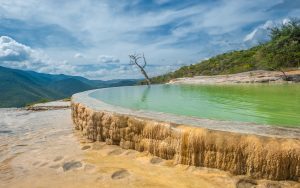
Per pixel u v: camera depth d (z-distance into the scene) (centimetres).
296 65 2509
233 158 413
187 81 2300
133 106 766
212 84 1872
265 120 572
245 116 624
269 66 2497
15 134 820
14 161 561
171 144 481
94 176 460
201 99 996
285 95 1066
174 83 2322
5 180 472
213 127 455
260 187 379
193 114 655
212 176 419
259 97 1025
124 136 565
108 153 553
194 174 432
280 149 384
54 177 472
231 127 454
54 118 1089
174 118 534
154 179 432
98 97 974
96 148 588
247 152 404
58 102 1811
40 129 867
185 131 461
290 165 380
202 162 442
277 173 385
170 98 1026
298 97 1002
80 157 547
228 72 2888
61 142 666
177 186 406
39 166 525
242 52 3728
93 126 639
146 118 533
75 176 469
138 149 540
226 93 1192
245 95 1100
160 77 3450
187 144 455
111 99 939
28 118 1134
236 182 395
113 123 586
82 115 697
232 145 414
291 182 378
